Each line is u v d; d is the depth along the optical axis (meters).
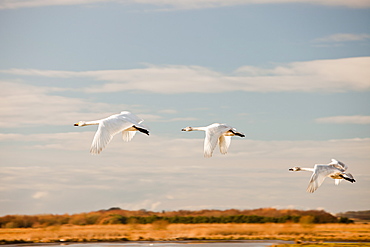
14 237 64.38
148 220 75.12
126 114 27.12
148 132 25.61
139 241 61.88
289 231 69.56
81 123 30.06
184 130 31.31
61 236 65.69
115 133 24.42
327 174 25.16
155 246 53.69
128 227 72.56
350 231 70.06
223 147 28.91
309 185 24.94
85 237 65.25
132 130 26.98
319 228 72.62
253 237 65.69
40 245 56.44
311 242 55.88
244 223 73.56
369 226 74.88
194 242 59.47
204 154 26.14
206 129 26.88
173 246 53.38
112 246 53.94
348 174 28.86
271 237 65.12
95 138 23.84
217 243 57.56
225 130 27.00
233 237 66.19
